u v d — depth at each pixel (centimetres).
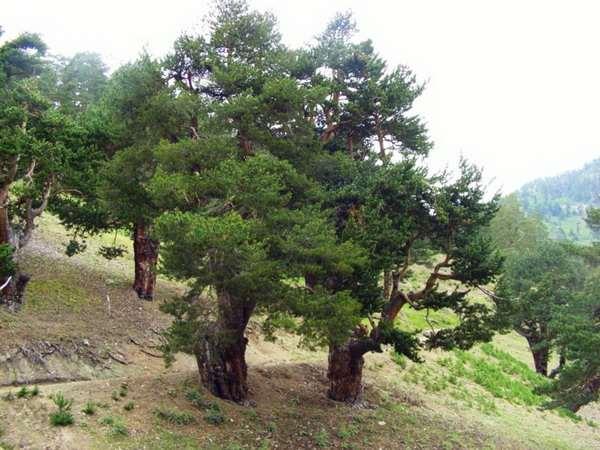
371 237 1847
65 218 2592
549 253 4544
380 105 2162
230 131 1920
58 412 1435
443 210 1912
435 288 2123
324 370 2639
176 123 1919
